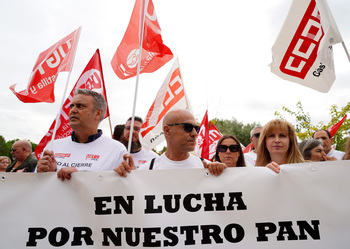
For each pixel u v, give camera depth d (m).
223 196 2.68
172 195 2.70
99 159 3.26
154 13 3.93
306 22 3.54
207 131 6.23
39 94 3.65
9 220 2.69
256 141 5.59
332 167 2.66
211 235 2.62
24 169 5.53
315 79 3.52
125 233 2.66
